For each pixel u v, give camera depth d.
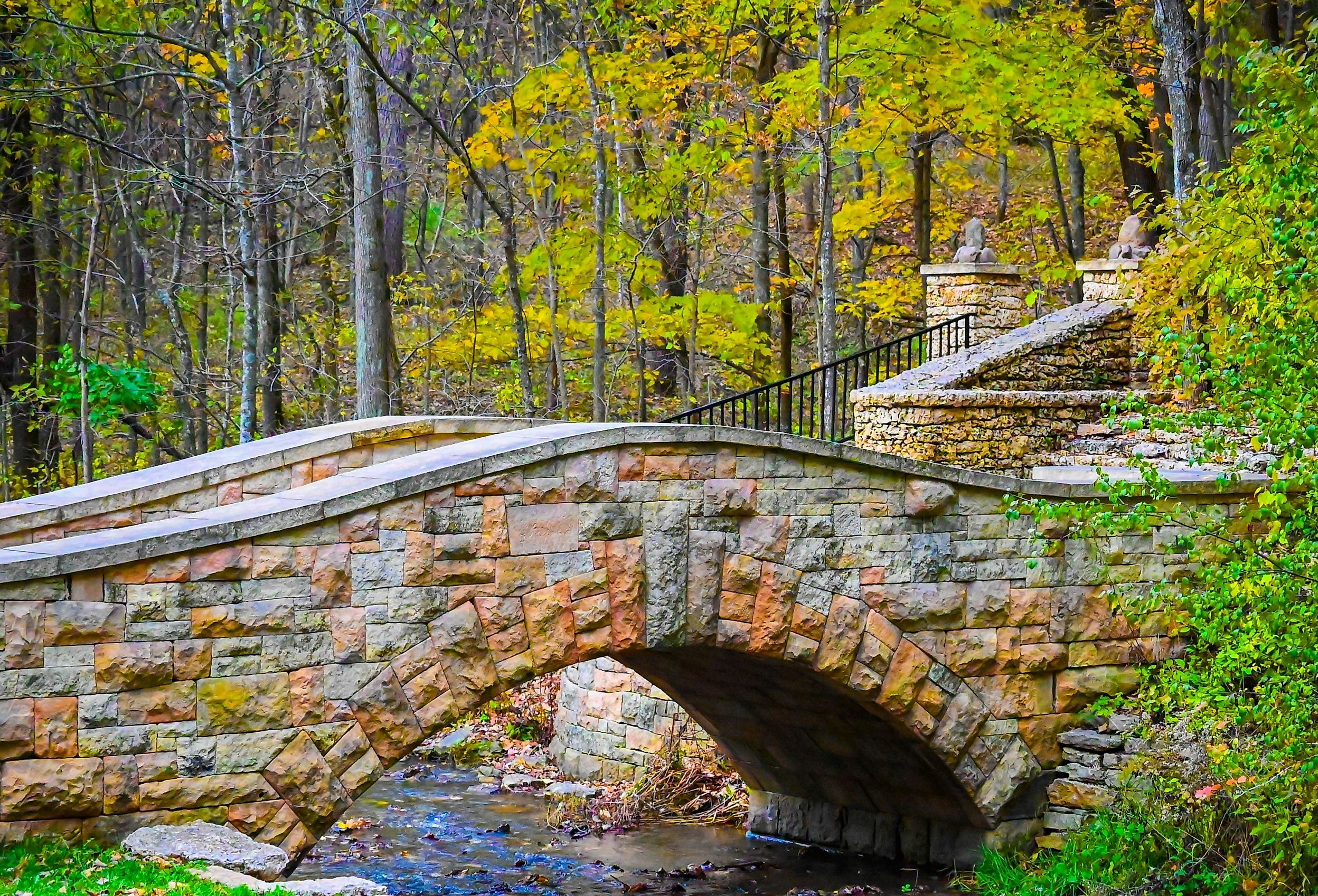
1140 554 12.65
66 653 8.68
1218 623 9.80
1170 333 9.66
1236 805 10.45
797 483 11.38
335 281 29.73
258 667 9.28
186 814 9.05
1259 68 10.71
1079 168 26.72
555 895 12.18
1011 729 12.36
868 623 11.70
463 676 9.98
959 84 20.23
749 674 12.72
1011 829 12.55
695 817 15.16
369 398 18.05
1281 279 9.45
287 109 25.33
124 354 28.42
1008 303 20.59
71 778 8.66
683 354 26.25
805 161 21.72
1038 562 12.29
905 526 11.84
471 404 25.86
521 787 16.17
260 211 23.47
